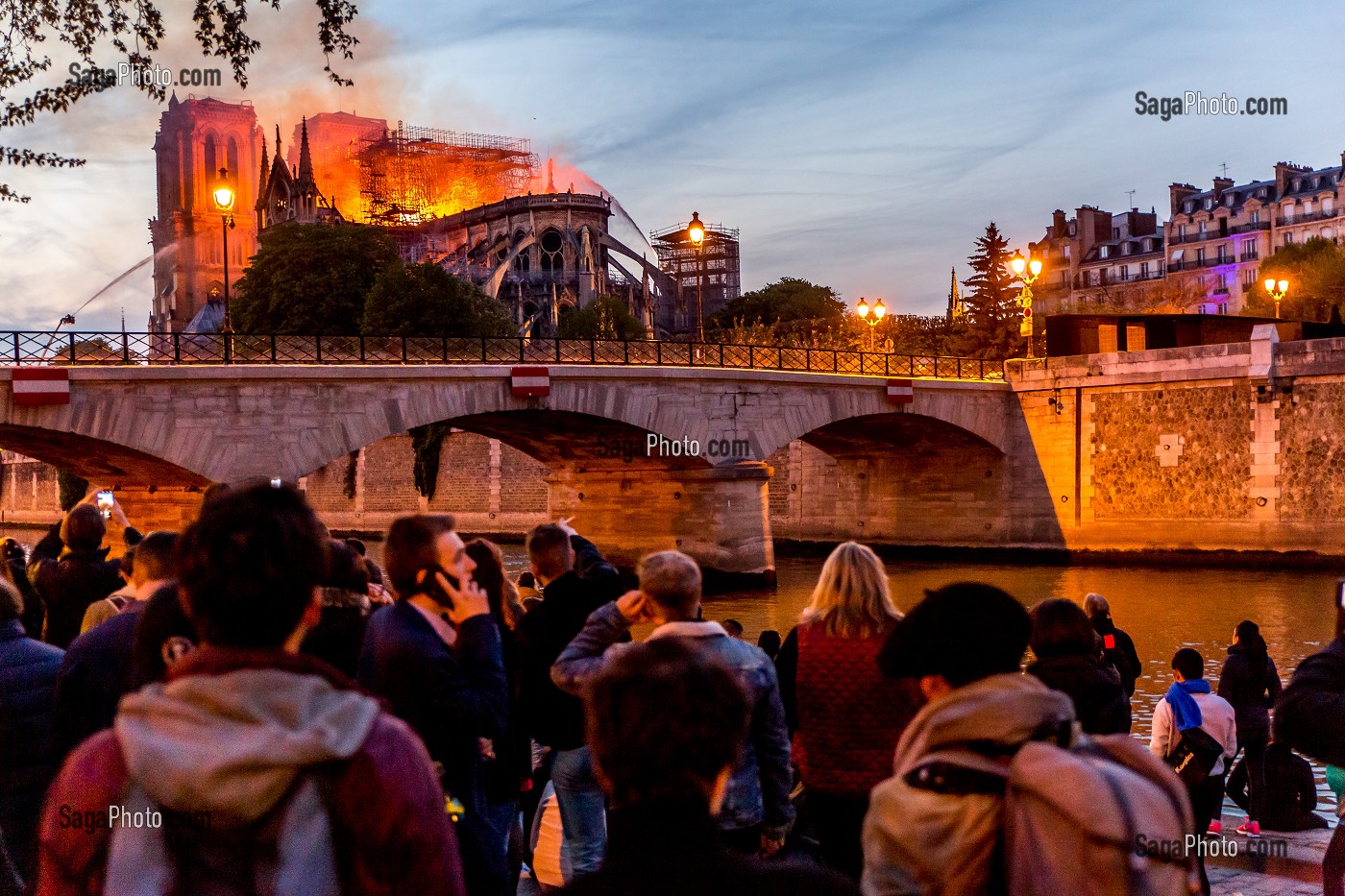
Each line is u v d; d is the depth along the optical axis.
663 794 2.45
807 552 56.78
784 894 2.36
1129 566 45.84
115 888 2.47
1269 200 103.31
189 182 177.00
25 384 28.19
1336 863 5.17
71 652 4.94
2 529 94.25
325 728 2.53
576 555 6.94
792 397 43.53
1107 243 118.31
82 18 14.10
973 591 3.37
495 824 6.13
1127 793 2.71
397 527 4.89
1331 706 4.63
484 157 148.88
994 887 2.94
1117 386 46.34
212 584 2.64
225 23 14.42
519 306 113.88
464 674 4.69
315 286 71.06
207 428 31.22
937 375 50.62
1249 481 43.06
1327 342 40.97
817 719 5.39
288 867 2.46
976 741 3.04
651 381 39.91
